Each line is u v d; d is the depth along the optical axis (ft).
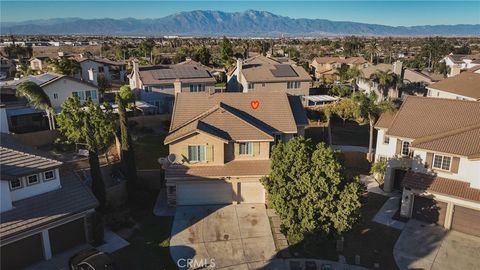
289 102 138.92
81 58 333.62
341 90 263.70
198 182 111.86
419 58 476.95
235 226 102.37
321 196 87.20
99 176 100.73
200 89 230.07
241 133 117.80
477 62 374.22
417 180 106.52
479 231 98.53
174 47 602.44
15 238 78.43
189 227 101.50
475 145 101.50
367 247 93.91
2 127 118.52
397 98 236.02
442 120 117.08
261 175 111.75
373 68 273.75
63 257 86.17
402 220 107.14
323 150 88.07
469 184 101.24
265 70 244.22
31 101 156.35
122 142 113.29
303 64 380.17
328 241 95.04
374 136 184.03
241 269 84.58
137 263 85.56
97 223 91.45
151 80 220.23
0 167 79.71
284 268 84.89
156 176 124.36
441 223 104.22
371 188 128.16
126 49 506.07
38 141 151.53
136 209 110.93
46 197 86.89
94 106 132.05
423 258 89.61
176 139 110.93
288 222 89.10
